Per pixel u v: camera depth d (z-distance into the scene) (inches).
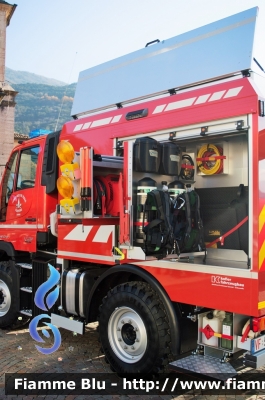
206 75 147.6
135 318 151.6
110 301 159.5
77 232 182.2
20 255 227.9
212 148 152.6
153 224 132.3
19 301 219.3
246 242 136.4
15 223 226.5
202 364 133.4
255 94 125.6
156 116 155.8
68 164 160.2
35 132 232.1
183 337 141.3
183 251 137.3
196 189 158.6
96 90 196.5
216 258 145.6
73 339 209.0
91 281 180.7
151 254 137.3
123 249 149.6
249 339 126.6
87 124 189.9
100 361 177.5
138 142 142.9
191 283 136.8
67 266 191.3
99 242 169.9
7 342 204.5
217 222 147.9
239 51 140.6
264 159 126.5
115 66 191.3
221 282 128.7
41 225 207.9
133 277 165.9
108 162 161.6
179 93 155.3
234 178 147.9
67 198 161.2
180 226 136.3
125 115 170.1
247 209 132.0
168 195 136.9
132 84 177.5
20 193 224.1
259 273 121.5
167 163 148.8
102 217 158.9
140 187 144.5
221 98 134.4
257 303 120.3
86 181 153.9
